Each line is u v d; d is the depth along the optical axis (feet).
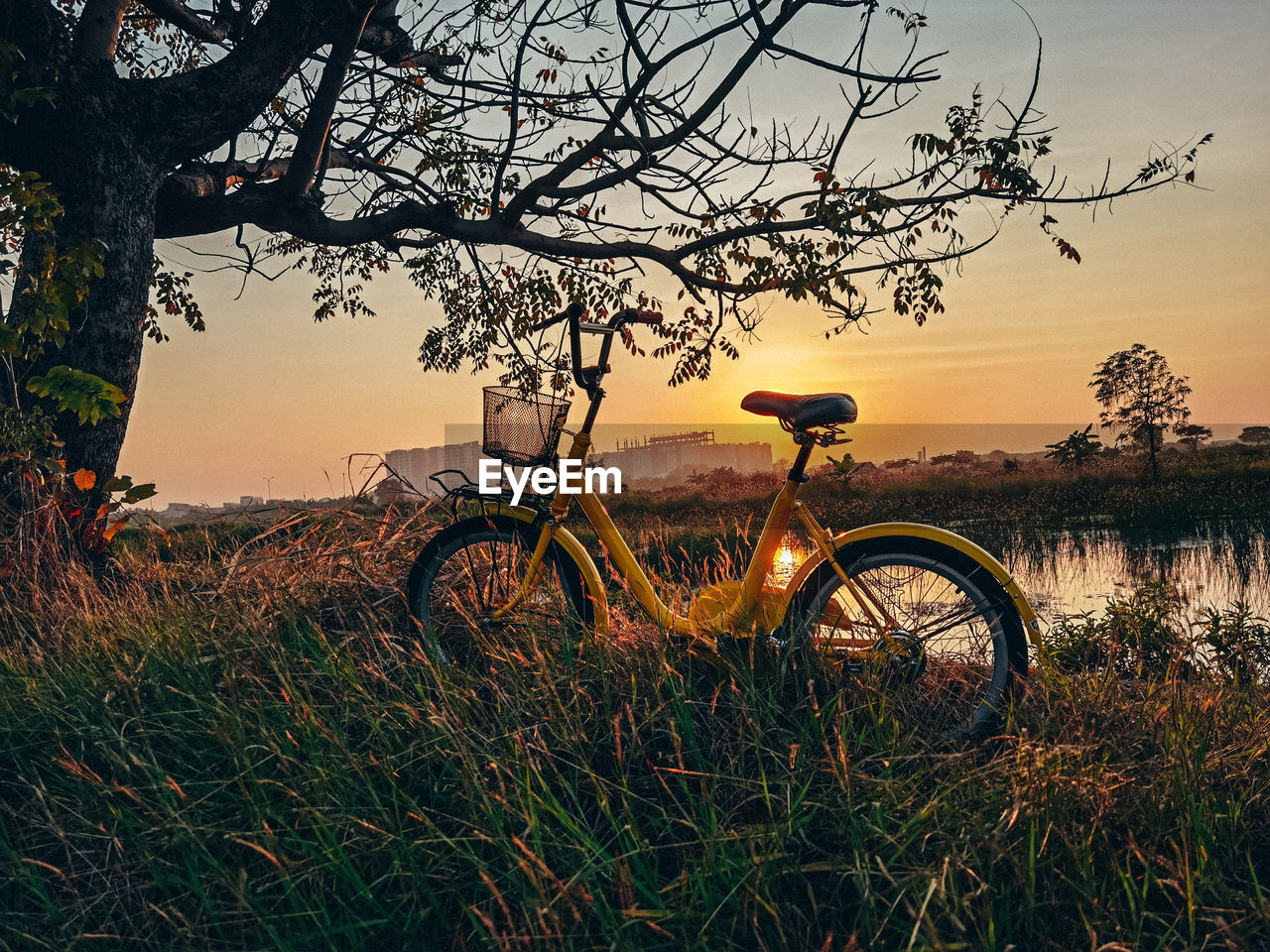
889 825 7.07
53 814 8.00
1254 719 9.41
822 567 9.63
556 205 25.95
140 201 18.81
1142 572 32.65
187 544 19.67
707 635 10.06
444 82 26.94
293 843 7.29
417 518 14.89
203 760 8.75
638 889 6.57
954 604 9.34
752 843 6.72
